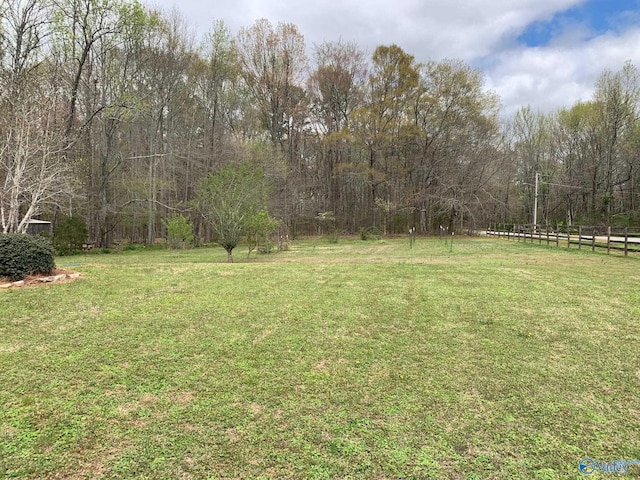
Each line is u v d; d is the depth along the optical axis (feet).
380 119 110.01
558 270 32.81
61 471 7.14
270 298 21.20
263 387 10.57
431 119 108.58
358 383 10.85
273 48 107.86
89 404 9.57
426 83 107.76
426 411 9.36
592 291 23.22
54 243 60.23
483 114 107.45
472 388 10.56
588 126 117.70
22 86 42.22
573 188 122.52
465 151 104.12
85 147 68.59
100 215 73.00
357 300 20.77
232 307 19.12
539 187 134.41
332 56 117.50
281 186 93.45
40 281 24.80
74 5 61.77
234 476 7.06
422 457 7.63
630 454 7.75
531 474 7.15
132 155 83.87
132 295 21.58
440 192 104.99
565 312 18.30
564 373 11.53
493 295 22.08
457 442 8.13
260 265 37.04
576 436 8.36
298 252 60.23
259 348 13.50
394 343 14.06
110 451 7.75
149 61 81.92
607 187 111.55
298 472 7.18
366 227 116.06
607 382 10.94
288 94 111.65
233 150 88.63
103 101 67.72
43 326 15.72
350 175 112.78
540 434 8.43
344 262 41.37
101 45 67.92
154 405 9.56
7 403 9.57
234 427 8.64
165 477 7.02
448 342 14.17
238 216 46.75
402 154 115.14
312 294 22.33
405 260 43.98
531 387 10.63
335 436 8.32
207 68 93.45
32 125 39.83
